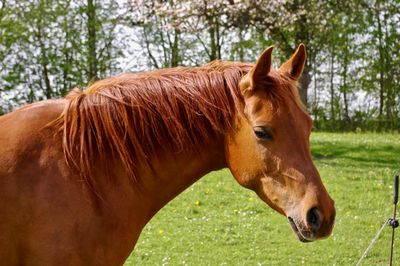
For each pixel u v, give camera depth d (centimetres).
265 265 714
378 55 2783
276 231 865
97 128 325
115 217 320
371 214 963
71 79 2917
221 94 333
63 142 316
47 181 306
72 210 306
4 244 298
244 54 3036
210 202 1040
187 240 812
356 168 1388
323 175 1278
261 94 318
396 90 2736
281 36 2091
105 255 316
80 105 330
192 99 335
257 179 323
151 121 333
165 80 341
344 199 1062
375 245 800
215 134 339
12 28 2747
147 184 337
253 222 914
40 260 301
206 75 341
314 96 2852
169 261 720
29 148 310
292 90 323
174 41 3050
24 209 300
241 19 1795
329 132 2652
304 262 725
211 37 2919
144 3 2000
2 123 323
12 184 301
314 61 2773
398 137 2186
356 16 2744
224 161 347
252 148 320
